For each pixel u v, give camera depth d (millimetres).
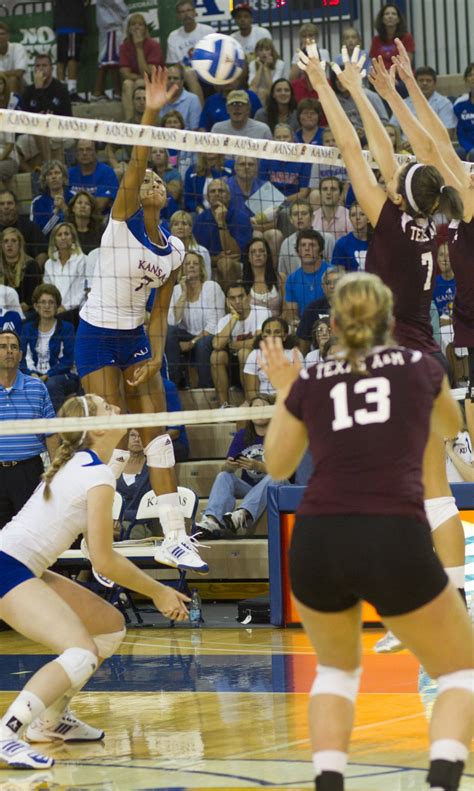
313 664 11141
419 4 24422
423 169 8055
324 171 20953
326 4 24797
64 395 17141
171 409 16938
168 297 10328
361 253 18062
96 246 19547
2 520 14859
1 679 10922
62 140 23609
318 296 17828
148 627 14500
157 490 10203
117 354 10000
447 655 5438
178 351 18062
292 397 5543
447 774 5156
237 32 24500
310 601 5395
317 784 5270
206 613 15664
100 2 25391
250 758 7277
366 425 5293
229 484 16375
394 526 5156
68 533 7977
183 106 23047
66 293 18703
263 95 23484
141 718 8805
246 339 17688
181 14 24812
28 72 25797
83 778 6934
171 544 10023
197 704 9289
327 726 5375
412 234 8133
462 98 22359
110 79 25609
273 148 9703
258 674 10656
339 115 8477
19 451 14742
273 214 19734
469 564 12234
